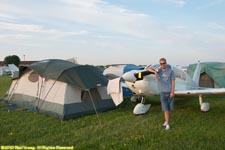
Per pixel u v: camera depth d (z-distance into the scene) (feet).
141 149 12.28
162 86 16.60
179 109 23.53
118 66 38.17
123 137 14.42
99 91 23.22
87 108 21.40
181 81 24.99
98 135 14.94
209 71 37.22
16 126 17.07
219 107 24.52
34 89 23.67
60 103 20.30
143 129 16.20
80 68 22.34
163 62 16.44
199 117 19.85
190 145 12.75
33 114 21.22
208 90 20.61
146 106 21.90
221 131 15.42
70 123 18.11
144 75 20.70
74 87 21.15
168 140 13.73
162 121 18.49
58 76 21.09
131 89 22.04
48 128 16.63
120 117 20.06
